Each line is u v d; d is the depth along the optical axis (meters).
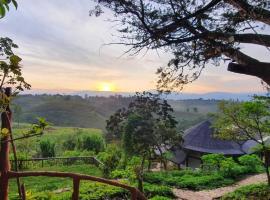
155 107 23.50
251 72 6.56
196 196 17.77
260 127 18.17
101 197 15.19
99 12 6.82
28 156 29.17
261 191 17.05
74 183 2.41
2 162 2.46
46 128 2.81
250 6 6.18
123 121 24.39
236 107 18.30
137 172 18.33
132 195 2.54
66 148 45.12
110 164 25.95
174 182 20.00
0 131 2.63
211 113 20.09
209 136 36.78
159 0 6.77
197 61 7.11
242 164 26.16
